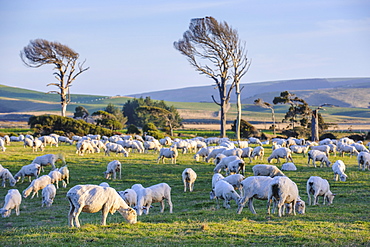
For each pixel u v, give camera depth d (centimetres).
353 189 2773
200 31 7506
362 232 1580
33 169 3281
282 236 1506
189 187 2994
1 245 1409
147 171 3722
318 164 3981
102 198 1698
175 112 13650
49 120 8056
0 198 2792
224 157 3588
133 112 13925
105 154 4822
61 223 2019
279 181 1891
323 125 10319
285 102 10294
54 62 8706
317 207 2188
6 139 6238
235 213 1992
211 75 8000
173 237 1505
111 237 1493
